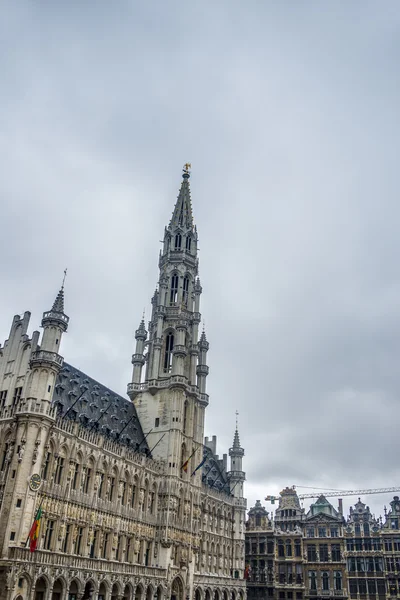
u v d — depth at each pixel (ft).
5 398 206.49
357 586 340.80
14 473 182.80
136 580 231.09
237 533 350.23
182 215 368.68
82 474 214.28
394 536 343.67
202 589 293.84
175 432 281.95
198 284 352.28
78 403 239.71
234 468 369.30
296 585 354.13
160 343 314.96
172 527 264.11
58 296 213.87
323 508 378.12
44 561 181.27
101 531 219.82
